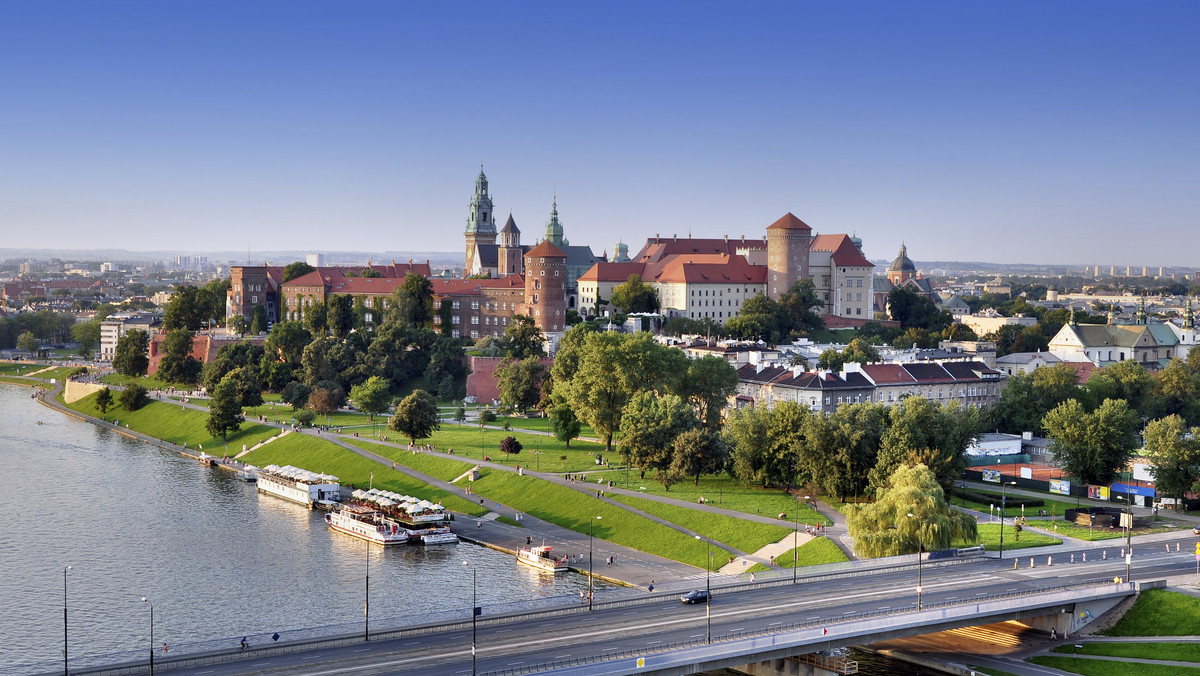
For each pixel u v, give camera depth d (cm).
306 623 15725
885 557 16800
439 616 15175
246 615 16175
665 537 19375
